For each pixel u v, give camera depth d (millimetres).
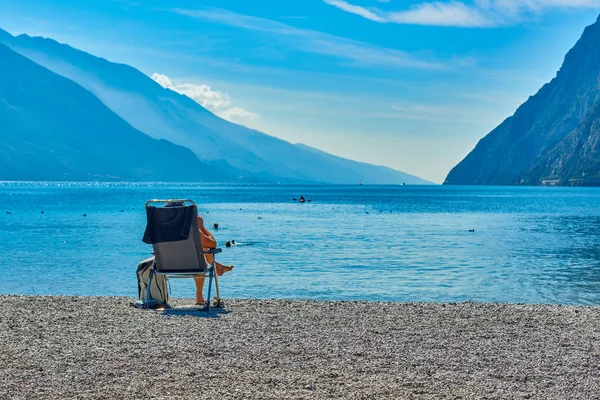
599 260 23016
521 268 20500
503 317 8625
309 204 92688
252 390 5297
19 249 25953
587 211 72188
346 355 6469
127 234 34594
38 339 7078
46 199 101188
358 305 9555
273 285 16234
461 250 26797
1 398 5051
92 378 5605
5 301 9695
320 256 23891
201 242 9492
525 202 105438
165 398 5086
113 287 15930
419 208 80125
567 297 14805
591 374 5836
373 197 137375
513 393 5277
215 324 7992
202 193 162500
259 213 65562
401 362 6207
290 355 6453
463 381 5594
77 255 23688
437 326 7969
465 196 147750
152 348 6688
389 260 22609
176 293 14312
